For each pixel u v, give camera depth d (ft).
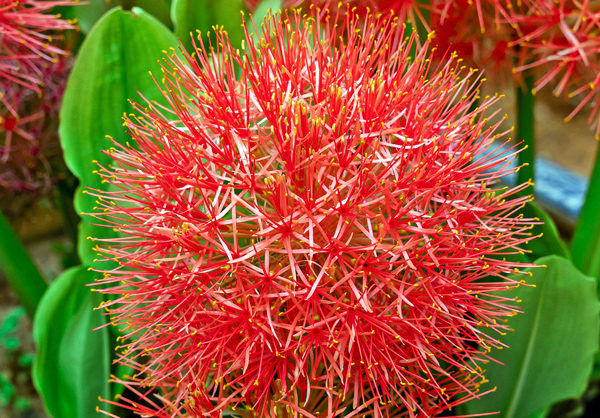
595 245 1.94
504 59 1.95
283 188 1.35
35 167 2.10
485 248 1.50
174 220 1.42
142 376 1.71
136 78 1.69
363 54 1.46
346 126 1.38
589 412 2.20
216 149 1.40
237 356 1.40
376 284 1.37
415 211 1.41
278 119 1.38
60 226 2.87
